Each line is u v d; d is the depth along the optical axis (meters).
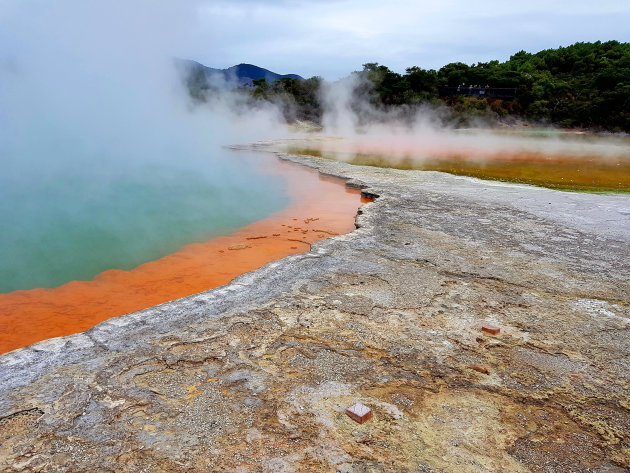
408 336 5.15
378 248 7.99
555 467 3.38
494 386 4.32
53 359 4.49
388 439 3.58
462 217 10.26
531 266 7.37
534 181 15.62
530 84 46.66
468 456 3.45
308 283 6.46
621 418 3.94
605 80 44.59
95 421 3.68
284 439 3.54
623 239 8.92
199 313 5.53
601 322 5.62
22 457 3.30
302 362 4.59
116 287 7.18
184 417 3.76
